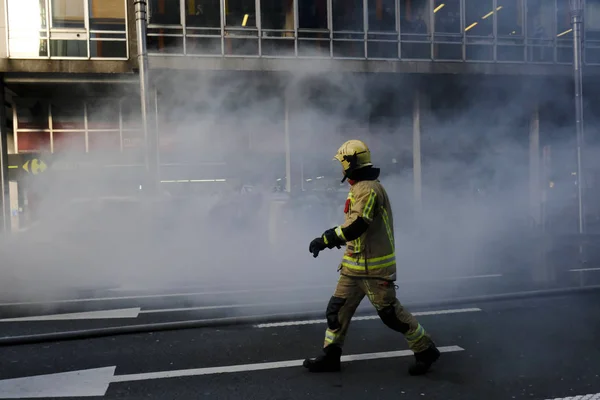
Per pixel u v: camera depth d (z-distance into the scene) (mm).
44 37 14703
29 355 4434
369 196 3613
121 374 3975
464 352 4391
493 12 15461
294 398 3508
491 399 3463
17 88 15492
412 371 3879
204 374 3955
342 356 4293
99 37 14953
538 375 3869
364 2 15539
